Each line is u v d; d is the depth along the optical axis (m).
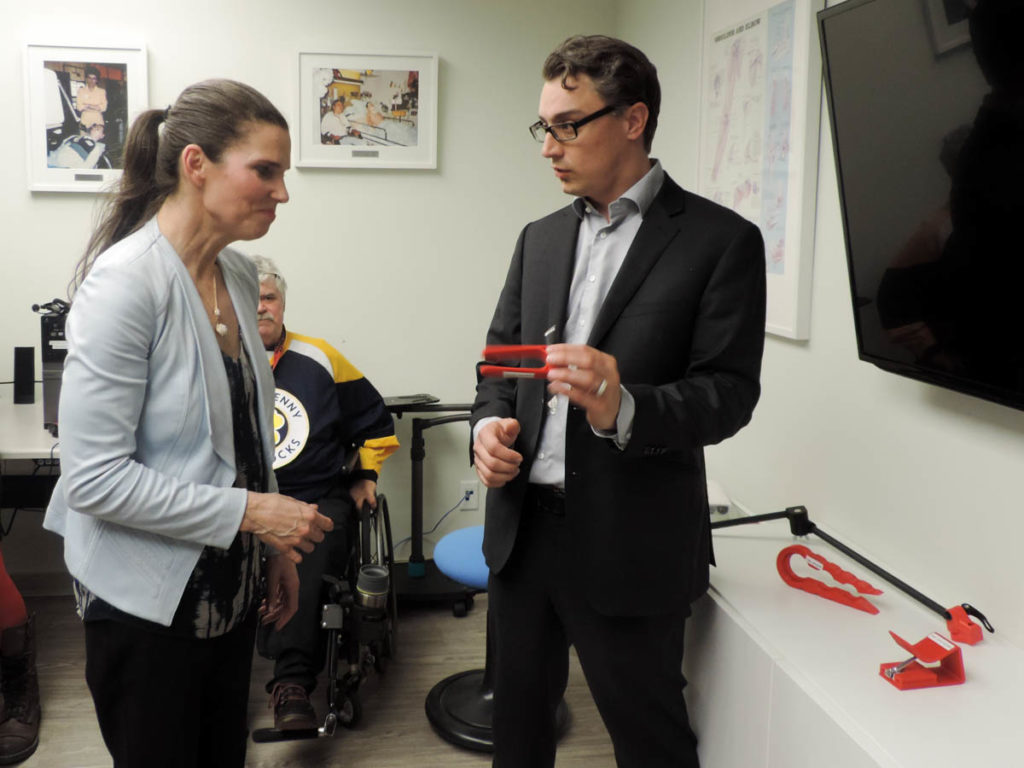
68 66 3.34
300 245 3.59
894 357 1.86
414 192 3.62
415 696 2.85
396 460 3.76
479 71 3.59
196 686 1.56
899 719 1.44
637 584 1.66
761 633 1.74
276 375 3.00
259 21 3.44
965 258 1.59
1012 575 1.67
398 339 3.70
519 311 1.93
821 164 2.25
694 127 3.04
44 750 2.50
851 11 1.77
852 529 2.15
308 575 2.66
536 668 1.86
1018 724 1.44
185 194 1.45
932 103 1.60
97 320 1.36
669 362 1.64
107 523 1.45
